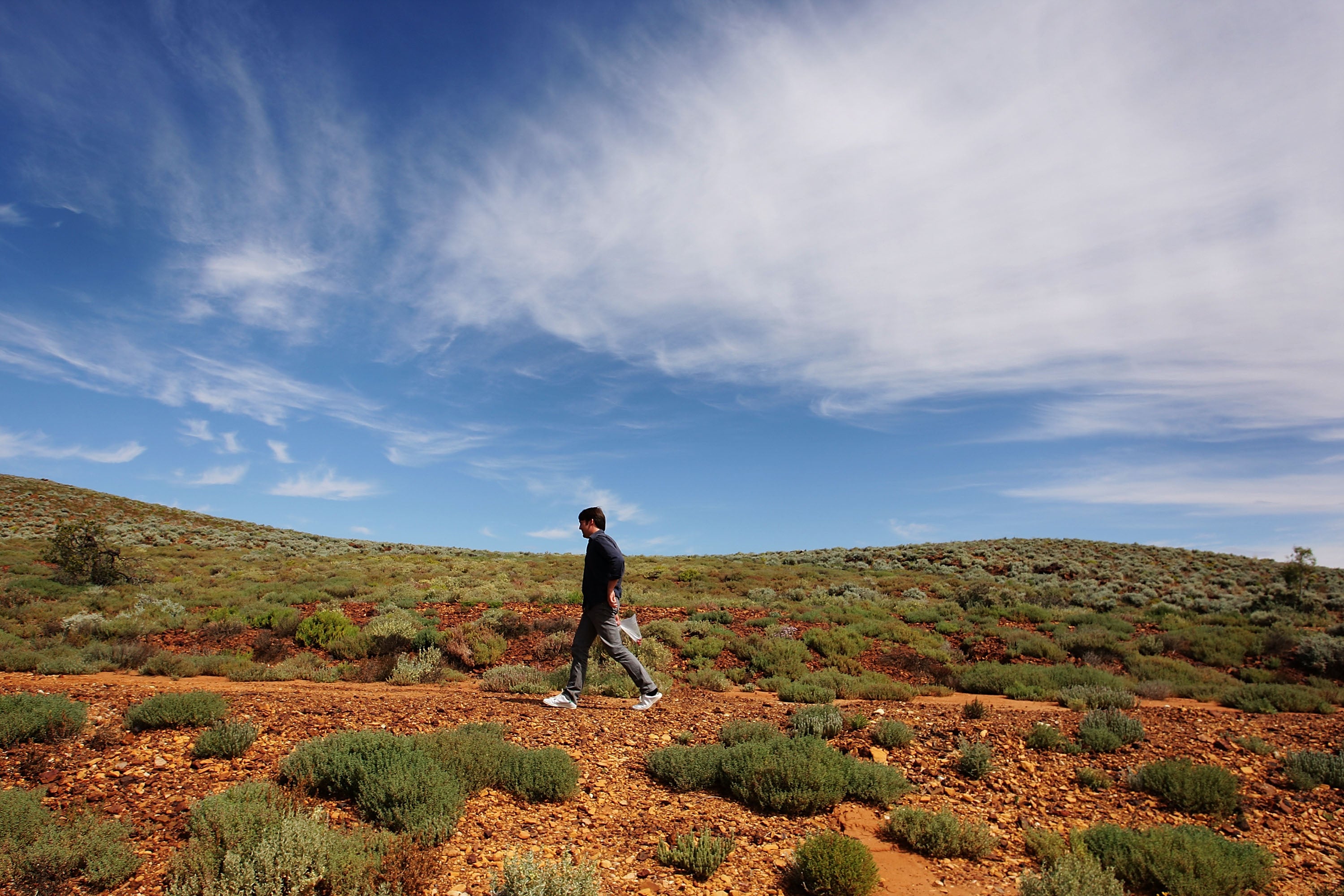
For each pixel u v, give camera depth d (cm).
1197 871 521
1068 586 3650
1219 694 1431
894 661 1752
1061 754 848
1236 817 673
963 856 570
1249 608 2812
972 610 2512
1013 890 511
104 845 453
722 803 657
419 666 1449
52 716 697
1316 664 1752
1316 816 682
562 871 440
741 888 485
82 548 2772
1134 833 583
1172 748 884
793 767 671
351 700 962
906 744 874
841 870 475
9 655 1299
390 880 429
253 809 495
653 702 1016
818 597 2739
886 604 2683
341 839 471
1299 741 927
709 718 997
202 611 2198
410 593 2483
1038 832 595
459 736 705
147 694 943
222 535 5250
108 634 1691
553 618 1980
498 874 463
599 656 1453
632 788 680
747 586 3266
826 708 991
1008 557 4800
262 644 1627
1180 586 3669
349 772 590
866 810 658
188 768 632
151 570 3078
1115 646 1906
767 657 1639
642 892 464
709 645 1739
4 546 3544
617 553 991
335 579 2998
